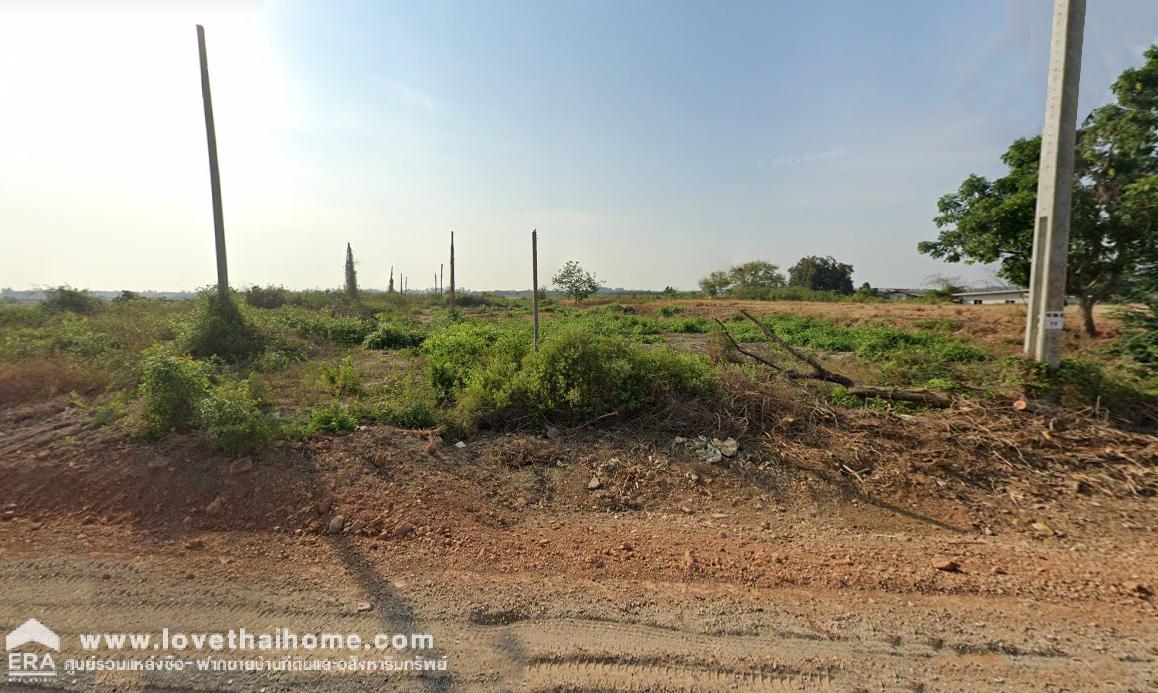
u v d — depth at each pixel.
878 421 6.11
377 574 3.58
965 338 15.38
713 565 3.76
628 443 6.02
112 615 3.04
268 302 26.06
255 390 7.06
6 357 8.82
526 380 6.83
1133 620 3.10
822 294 56.69
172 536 4.07
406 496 4.73
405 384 8.03
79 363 8.41
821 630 2.98
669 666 2.68
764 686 2.55
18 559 3.67
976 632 2.97
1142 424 6.05
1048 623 3.07
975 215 10.56
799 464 5.56
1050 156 6.61
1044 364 6.60
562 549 4.02
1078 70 6.46
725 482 5.29
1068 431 5.77
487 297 55.00
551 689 2.51
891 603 3.28
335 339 15.84
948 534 4.41
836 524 4.59
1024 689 2.53
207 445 5.23
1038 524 4.50
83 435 5.59
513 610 3.15
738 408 6.47
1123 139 8.82
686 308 35.75
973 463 5.37
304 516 4.38
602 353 7.01
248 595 3.28
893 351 11.59
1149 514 4.61
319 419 6.12
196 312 11.61
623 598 3.30
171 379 5.52
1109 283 9.51
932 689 2.53
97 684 2.51
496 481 5.25
